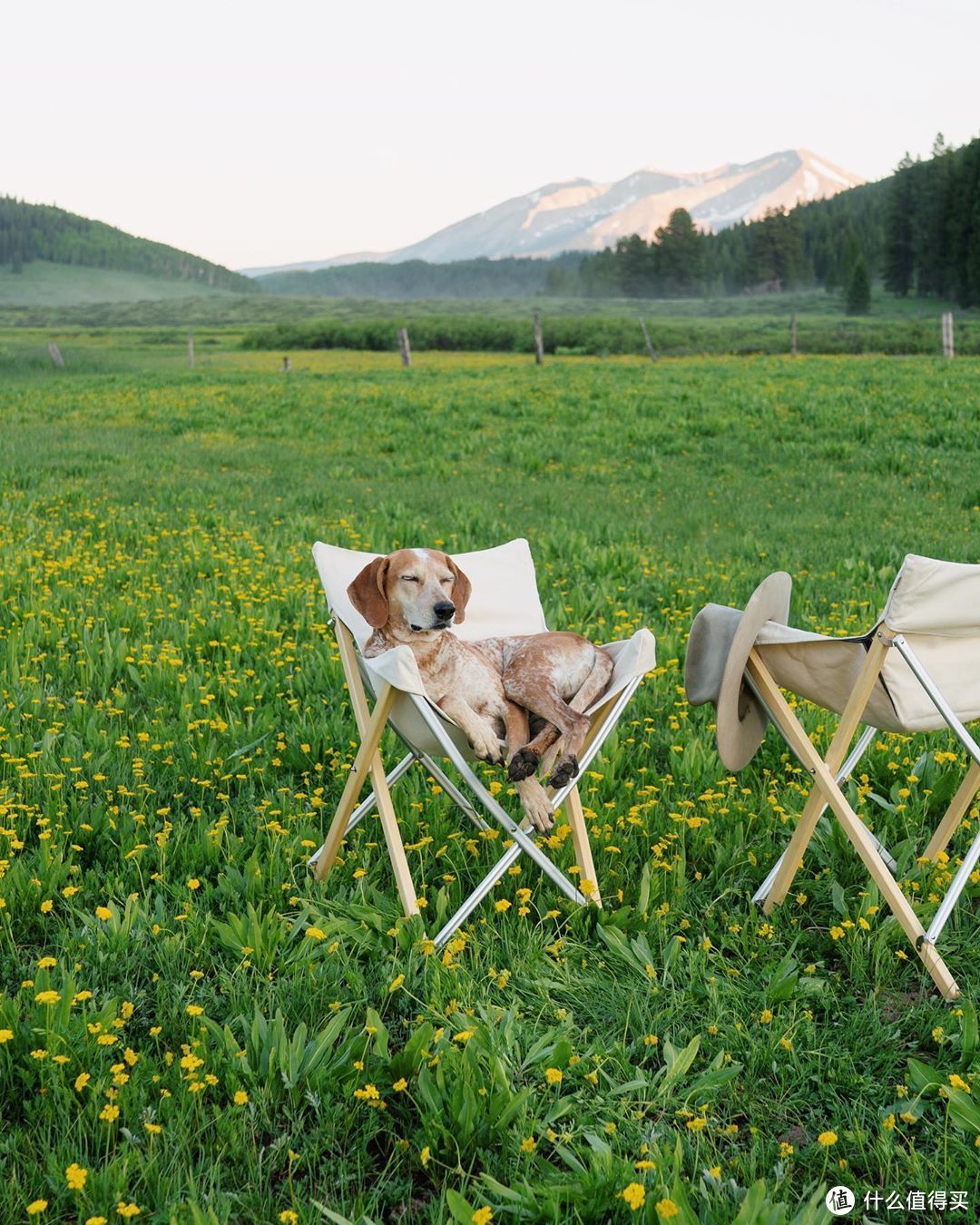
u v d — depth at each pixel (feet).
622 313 336.08
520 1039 9.27
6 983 10.14
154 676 18.49
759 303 401.29
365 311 395.14
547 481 45.52
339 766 14.84
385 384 86.17
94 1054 8.77
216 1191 7.42
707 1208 7.25
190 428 63.41
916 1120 8.46
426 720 10.38
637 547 30.63
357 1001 9.77
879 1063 9.26
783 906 11.73
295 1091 8.55
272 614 23.00
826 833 13.02
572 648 11.66
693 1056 8.90
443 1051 8.68
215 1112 8.16
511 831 10.84
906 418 58.59
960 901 11.79
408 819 13.25
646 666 11.15
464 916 10.82
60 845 12.34
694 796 14.34
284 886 11.70
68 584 24.71
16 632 20.62
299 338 195.21
